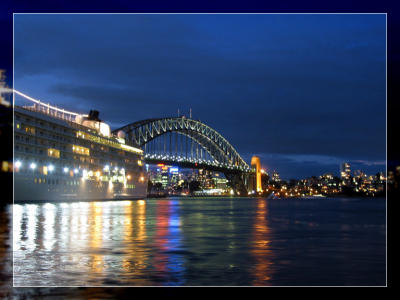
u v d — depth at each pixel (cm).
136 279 2588
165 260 3225
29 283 2458
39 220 6731
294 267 3003
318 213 10669
